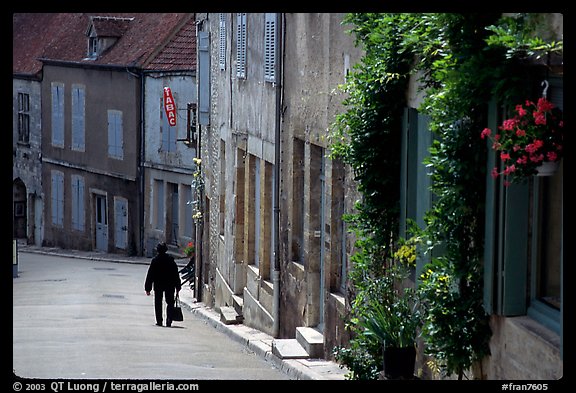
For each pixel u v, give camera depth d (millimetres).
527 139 14422
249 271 37719
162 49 73562
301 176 30594
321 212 28469
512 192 15633
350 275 22359
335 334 25641
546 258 15484
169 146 71562
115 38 79125
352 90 21797
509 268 15734
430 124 17062
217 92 45688
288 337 31188
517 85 15133
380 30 20547
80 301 49438
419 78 18766
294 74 30219
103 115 78625
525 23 14578
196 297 51875
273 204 34062
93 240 81312
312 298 28594
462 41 16141
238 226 39969
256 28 35875
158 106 72562
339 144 22000
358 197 23344
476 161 16359
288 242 31188
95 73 79375
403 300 19641
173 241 72250
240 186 39844
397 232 21391
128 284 59250
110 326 38531
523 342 15148
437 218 16859
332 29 26047
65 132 84562
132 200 75875
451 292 16891
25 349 30438
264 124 34562
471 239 16656
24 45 92875
